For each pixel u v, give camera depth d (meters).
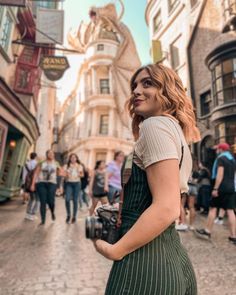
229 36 11.28
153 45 15.09
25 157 13.73
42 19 10.16
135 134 1.37
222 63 11.44
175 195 0.89
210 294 2.82
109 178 6.57
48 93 25.70
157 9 17.30
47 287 2.95
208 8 12.58
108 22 17.33
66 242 4.91
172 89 1.15
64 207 11.05
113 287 0.95
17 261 3.79
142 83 1.19
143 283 0.90
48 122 26.61
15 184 12.34
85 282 3.11
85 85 33.50
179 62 14.88
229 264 3.74
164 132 0.97
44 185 6.73
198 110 13.16
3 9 8.95
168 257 0.96
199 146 12.64
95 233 1.10
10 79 10.95
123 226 1.02
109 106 31.12
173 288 0.91
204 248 4.52
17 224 6.52
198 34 13.37
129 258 0.94
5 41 9.67
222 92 11.33
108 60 31.44
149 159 0.94
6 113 9.12
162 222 0.86
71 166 7.20
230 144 10.80
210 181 8.92
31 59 12.09
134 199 1.01
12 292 2.81
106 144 30.52
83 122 33.34
